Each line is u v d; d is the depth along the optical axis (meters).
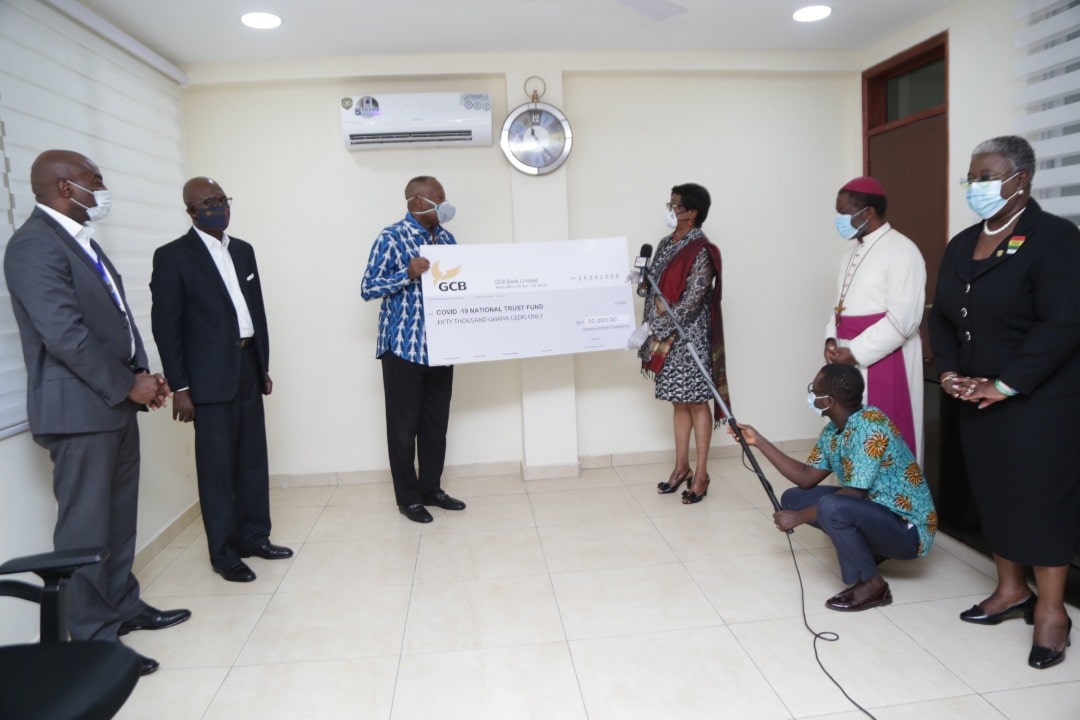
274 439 3.69
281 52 3.27
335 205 3.58
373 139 3.43
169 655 2.13
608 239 3.28
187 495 3.26
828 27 3.28
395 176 3.59
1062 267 1.84
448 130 3.42
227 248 2.68
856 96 3.81
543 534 2.97
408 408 3.10
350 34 3.07
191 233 2.54
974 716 1.73
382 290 2.95
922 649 2.03
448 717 1.81
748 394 3.95
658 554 2.74
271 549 2.82
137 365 2.28
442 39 3.21
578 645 2.12
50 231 1.95
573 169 3.69
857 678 1.91
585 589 2.47
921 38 3.23
